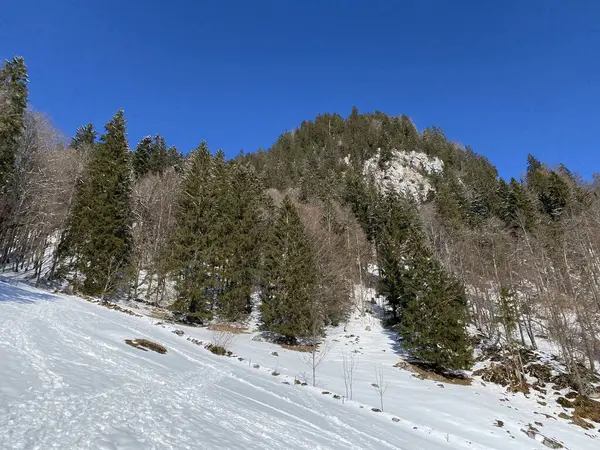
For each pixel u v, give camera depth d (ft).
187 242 108.17
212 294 112.78
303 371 67.62
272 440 25.53
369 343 100.99
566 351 85.61
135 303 112.57
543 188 194.90
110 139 126.62
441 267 95.91
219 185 136.67
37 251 125.29
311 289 100.27
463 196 211.00
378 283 124.67
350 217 167.63
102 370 31.83
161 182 169.48
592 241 104.78
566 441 51.67
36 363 28.14
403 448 34.22
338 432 33.73
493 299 115.03
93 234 108.37
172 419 23.53
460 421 52.49
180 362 48.39
